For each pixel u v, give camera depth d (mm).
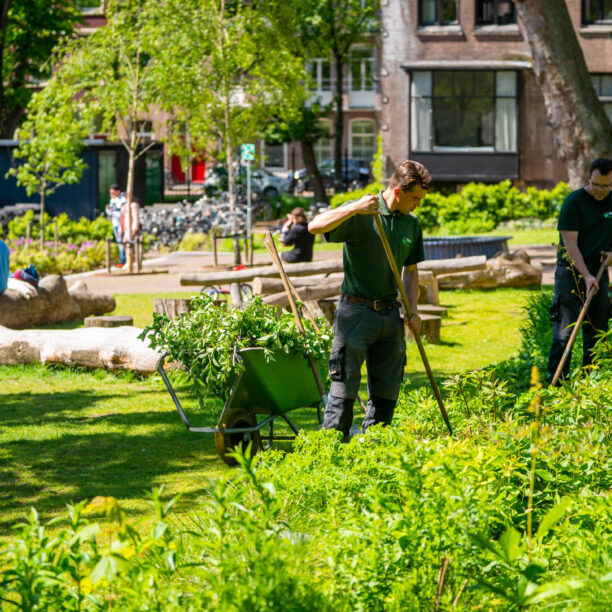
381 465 4426
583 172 20359
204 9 22609
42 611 2932
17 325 13336
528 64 37625
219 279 12617
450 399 5996
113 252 26031
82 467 6609
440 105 38500
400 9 38312
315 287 12125
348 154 56500
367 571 3086
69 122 25109
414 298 6070
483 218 31141
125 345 10320
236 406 6566
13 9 39906
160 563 3348
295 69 23359
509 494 4066
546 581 3309
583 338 7879
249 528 2998
